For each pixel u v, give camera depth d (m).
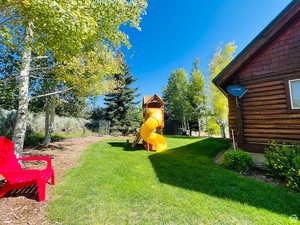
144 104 10.84
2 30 2.66
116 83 9.23
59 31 2.49
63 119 14.44
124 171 4.49
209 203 2.74
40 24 2.52
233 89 5.53
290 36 4.86
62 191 3.15
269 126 5.07
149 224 2.18
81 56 5.27
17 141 4.67
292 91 4.77
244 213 2.43
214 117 15.41
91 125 17.91
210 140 11.32
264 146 5.14
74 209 2.52
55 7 2.15
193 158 6.11
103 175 4.11
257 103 5.39
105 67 6.23
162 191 3.21
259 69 5.41
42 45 2.93
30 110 10.12
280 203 2.70
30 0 2.15
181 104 21.75
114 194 3.06
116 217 2.33
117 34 4.16
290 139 4.64
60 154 6.57
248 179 3.78
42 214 2.38
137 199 2.87
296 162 3.34
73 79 5.57
